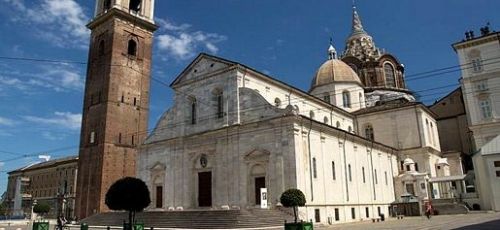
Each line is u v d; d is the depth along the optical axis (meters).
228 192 40.16
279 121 37.31
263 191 33.19
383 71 73.88
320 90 65.81
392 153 56.00
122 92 58.59
